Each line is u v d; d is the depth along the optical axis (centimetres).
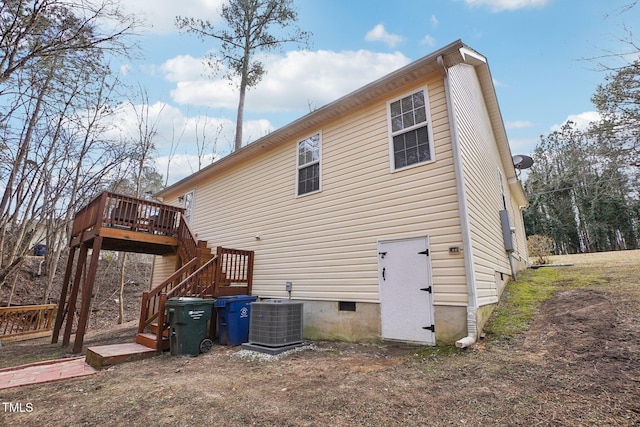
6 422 289
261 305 579
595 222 2336
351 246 649
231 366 466
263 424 264
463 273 485
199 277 699
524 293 684
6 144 898
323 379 376
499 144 1114
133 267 2095
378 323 572
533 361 362
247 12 1548
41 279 1458
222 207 1053
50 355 658
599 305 499
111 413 302
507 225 878
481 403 275
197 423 272
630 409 238
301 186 799
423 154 578
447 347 464
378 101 674
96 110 1127
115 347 567
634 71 826
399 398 302
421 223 551
